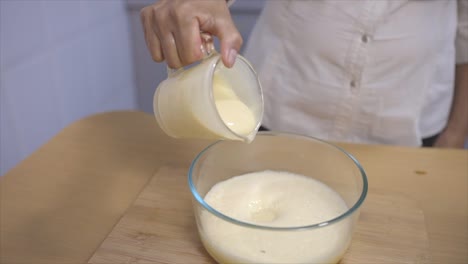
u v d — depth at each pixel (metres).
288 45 0.92
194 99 0.49
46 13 0.99
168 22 0.56
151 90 1.57
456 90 1.02
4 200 0.64
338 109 0.92
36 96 1.00
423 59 0.87
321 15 0.85
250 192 0.59
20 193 0.66
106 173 0.71
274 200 0.58
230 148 0.62
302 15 0.88
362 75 0.88
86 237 0.58
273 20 0.93
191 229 0.59
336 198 0.58
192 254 0.56
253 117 0.54
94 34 1.23
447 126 1.04
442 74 0.93
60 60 1.08
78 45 1.15
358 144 0.77
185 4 0.55
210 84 0.48
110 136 0.80
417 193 0.65
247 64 0.55
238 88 0.56
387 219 0.60
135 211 0.62
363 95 0.90
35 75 0.99
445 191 0.66
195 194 0.52
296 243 0.48
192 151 0.76
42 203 0.64
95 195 0.66
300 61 0.91
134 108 1.58
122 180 0.69
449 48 0.92
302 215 0.54
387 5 0.81
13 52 0.90
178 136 0.57
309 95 0.93
